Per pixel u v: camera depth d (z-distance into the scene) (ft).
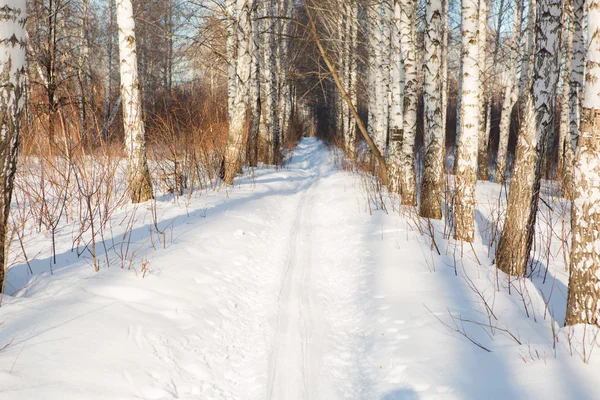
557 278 16.14
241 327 12.91
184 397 9.15
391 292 14.61
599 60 9.92
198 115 34.14
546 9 14.83
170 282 13.83
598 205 10.16
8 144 10.77
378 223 23.86
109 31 61.72
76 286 12.17
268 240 22.21
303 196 37.01
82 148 19.13
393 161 34.96
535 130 15.21
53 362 8.61
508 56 49.44
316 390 10.03
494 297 13.37
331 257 20.06
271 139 58.59
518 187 15.53
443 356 10.28
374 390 9.82
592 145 10.15
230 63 39.58
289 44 68.28
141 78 65.67
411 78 29.14
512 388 8.63
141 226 19.33
